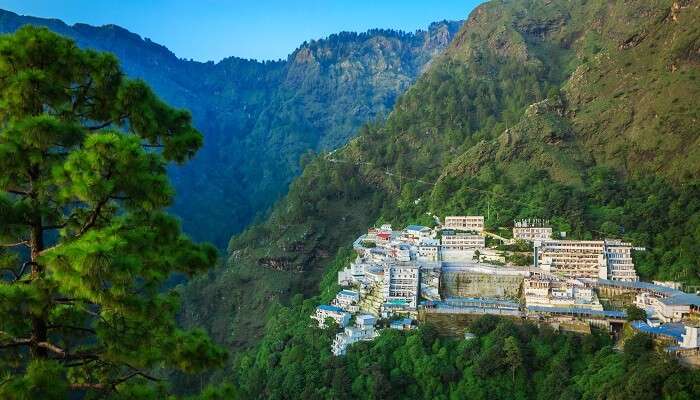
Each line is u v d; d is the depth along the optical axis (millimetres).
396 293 196875
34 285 39438
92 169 39500
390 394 155125
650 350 145125
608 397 131000
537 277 196750
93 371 48375
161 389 49094
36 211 42562
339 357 169375
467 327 174750
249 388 181000
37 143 40094
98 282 37156
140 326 44969
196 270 50375
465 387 153250
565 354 154875
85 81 47531
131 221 46062
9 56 42750
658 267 198250
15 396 35906
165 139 51062
